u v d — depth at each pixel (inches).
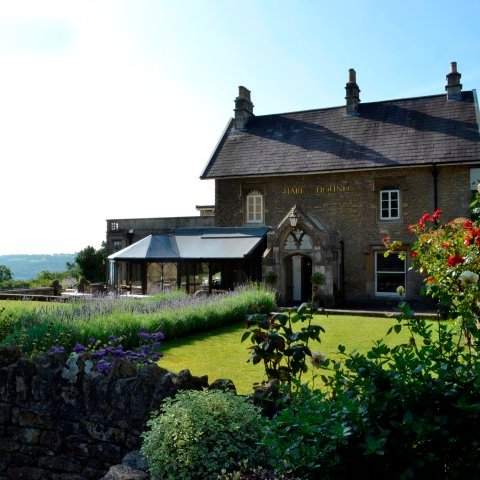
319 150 1091.9
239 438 172.7
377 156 1022.4
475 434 135.7
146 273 1098.1
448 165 962.7
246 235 1075.9
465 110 1040.2
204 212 1486.2
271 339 225.0
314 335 227.9
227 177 1123.3
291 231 977.5
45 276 2016.5
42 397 246.2
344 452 139.2
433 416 135.8
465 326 193.8
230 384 221.0
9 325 476.7
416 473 137.1
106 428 228.1
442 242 367.6
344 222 1046.4
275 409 199.6
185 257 1055.6
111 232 1315.2
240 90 1232.8
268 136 1182.9
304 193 1077.8
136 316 549.0
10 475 250.8
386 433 132.0
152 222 1274.6
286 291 1008.2
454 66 1072.8
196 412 176.6
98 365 248.1
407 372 145.3
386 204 1023.6
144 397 219.9
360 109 1153.4
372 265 1026.7
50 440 242.2
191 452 167.0
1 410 256.7
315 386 315.6
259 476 152.5
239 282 1047.6
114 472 181.5
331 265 950.4
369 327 631.8
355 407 137.7
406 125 1064.8
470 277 227.8
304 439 140.6
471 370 149.7
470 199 956.6
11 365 257.1
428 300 974.4
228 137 1224.8
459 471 135.4
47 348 406.0
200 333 619.8
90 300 708.0
